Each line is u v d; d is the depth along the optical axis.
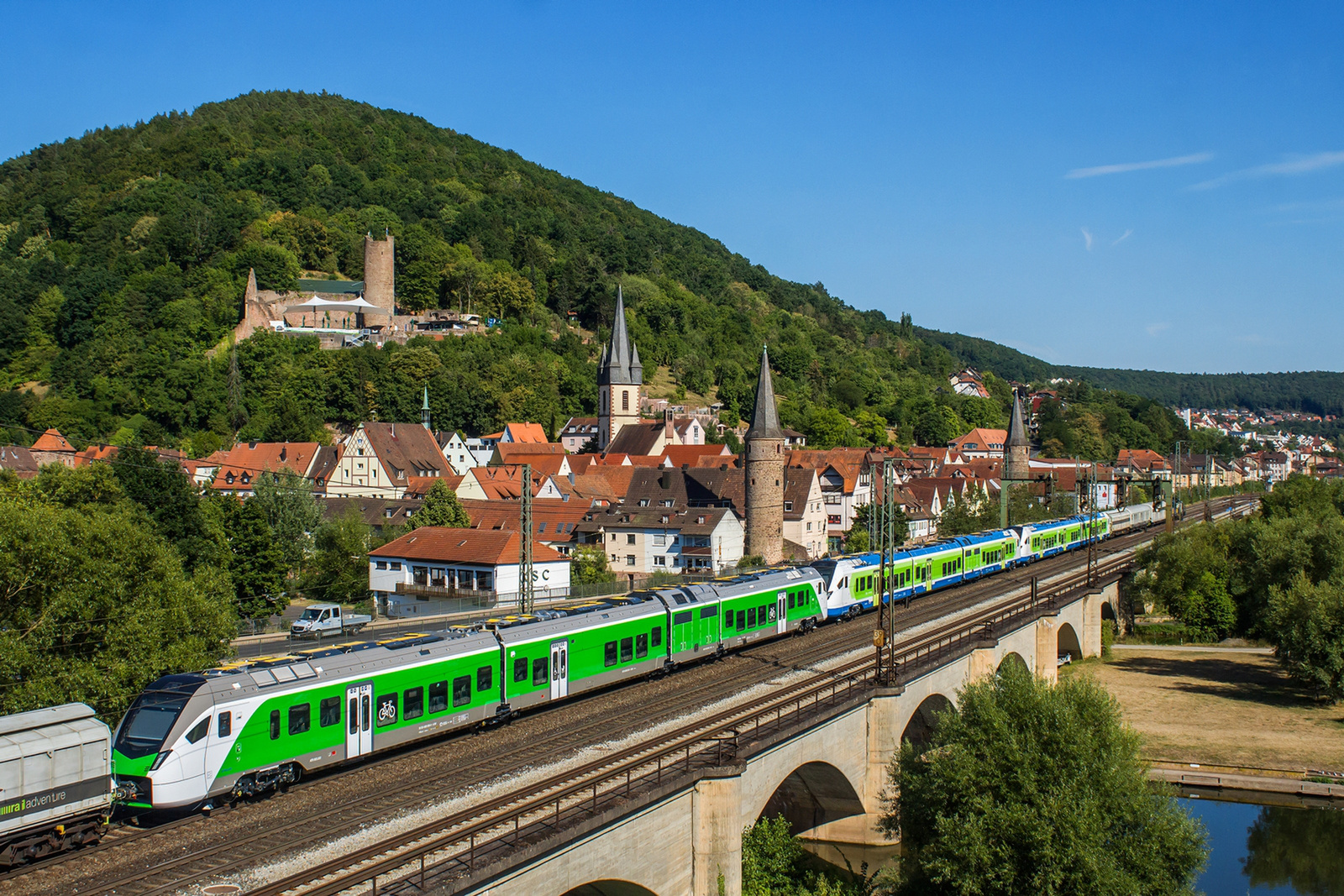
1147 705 63.00
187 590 39.84
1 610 34.41
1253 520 86.88
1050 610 60.47
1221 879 42.84
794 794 41.69
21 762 23.91
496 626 36.91
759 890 32.16
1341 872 43.12
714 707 37.78
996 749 32.69
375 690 31.20
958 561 74.06
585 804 26.14
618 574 96.25
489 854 22.73
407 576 79.69
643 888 27.30
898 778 35.25
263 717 28.06
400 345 184.88
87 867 23.55
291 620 69.94
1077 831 30.59
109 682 34.28
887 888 35.75
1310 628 61.09
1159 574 82.75
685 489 104.81
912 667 43.12
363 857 22.94
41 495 49.88
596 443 161.75
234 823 26.14
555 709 38.44
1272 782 50.69
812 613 55.84
